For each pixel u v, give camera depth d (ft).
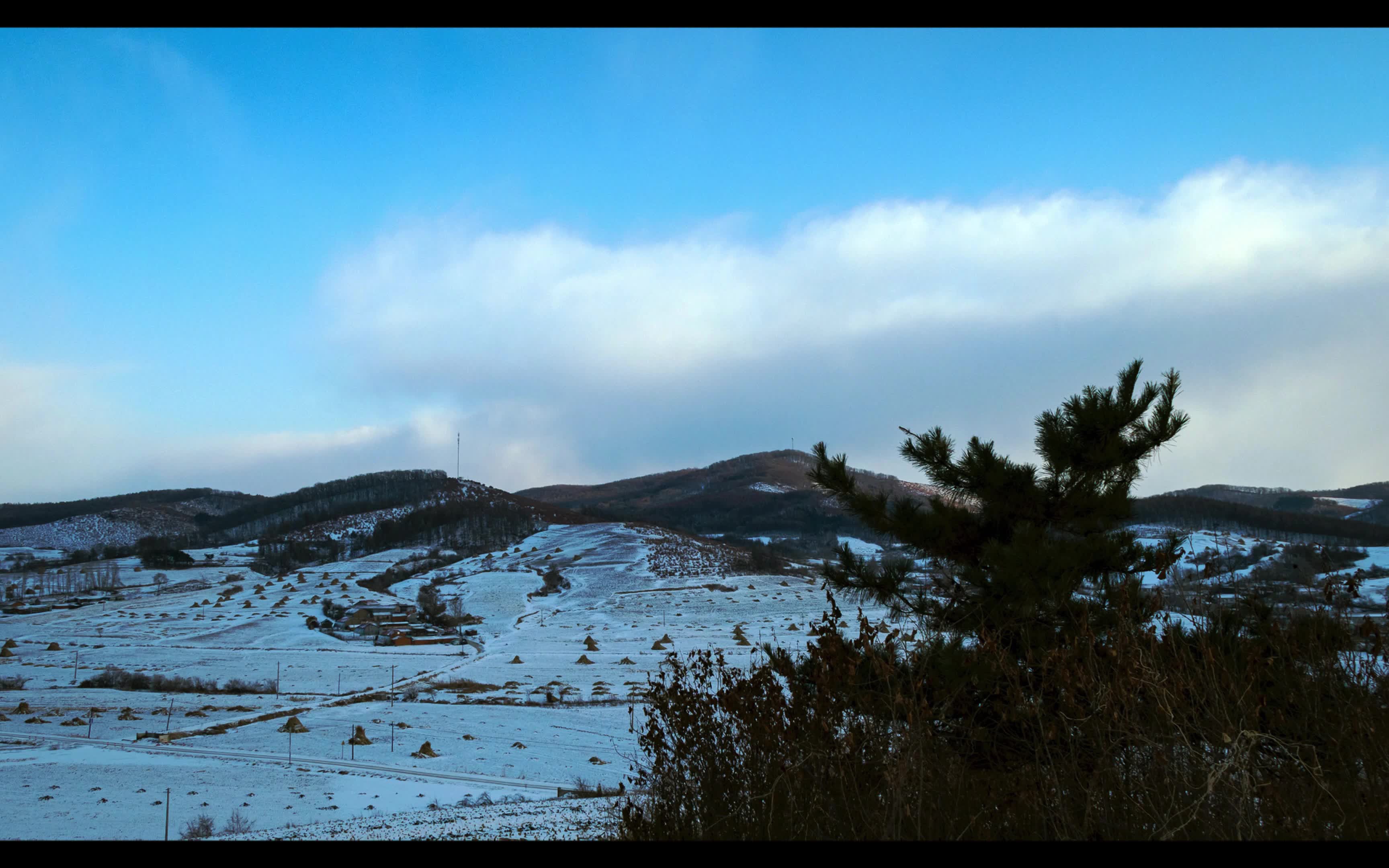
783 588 377.50
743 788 16.20
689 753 17.67
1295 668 12.91
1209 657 12.89
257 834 70.08
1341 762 11.54
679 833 15.93
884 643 17.43
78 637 274.98
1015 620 19.57
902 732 14.42
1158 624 16.84
